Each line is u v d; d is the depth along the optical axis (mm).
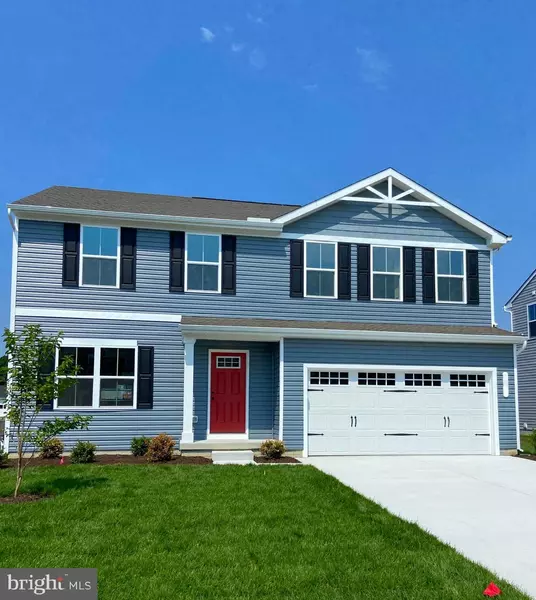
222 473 11617
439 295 17672
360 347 15695
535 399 27734
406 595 5836
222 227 16203
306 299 16688
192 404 14867
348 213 17328
